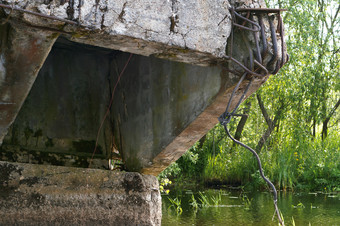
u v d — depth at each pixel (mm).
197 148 15000
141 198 3857
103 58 5133
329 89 15266
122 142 4902
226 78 3102
